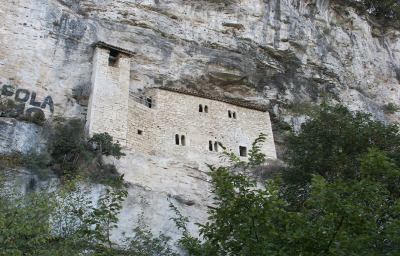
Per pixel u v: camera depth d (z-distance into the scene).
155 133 34.00
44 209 15.50
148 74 36.50
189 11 40.56
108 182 22.33
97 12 36.84
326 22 48.09
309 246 12.66
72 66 33.22
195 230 27.48
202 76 38.09
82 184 25.05
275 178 14.59
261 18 42.66
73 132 29.48
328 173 22.98
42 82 31.50
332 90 43.19
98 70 33.25
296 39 42.88
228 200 13.99
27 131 27.81
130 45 36.19
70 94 32.31
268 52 41.72
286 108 40.06
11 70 30.75
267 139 37.38
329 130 24.20
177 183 30.20
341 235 12.36
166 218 26.97
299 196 22.64
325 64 43.88
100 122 31.20
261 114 38.81
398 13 54.81
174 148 34.06
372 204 13.88
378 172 14.85
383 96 47.34
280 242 12.94
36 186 24.91
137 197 27.09
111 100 32.53
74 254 14.77
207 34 40.12
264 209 13.13
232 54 39.03
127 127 32.44
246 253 12.79
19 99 30.03
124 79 34.09
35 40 32.47
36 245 15.06
